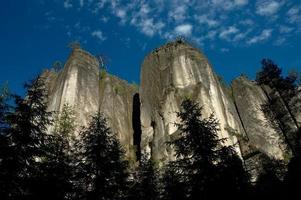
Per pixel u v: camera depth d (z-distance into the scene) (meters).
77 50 69.69
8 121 20.75
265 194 30.47
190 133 21.42
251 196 20.11
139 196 27.78
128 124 69.12
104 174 21.45
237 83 70.38
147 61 68.38
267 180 33.16
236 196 18.98
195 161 20.45
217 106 52.12
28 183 19.67
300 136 35.38
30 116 21.36
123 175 22.31
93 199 20.48
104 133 23.92
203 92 52.56
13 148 19.67
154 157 45.47
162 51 66.62
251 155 44.09
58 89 60.47
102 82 72.38
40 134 21.41
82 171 21.91
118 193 21.91
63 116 31.48
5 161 19.06
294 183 30.22
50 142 23.34
